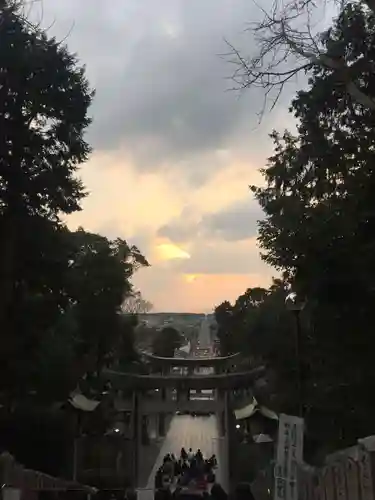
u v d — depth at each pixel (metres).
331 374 19.47
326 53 15.15
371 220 15.13
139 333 63.06
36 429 22.73
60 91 18.58
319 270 15.48
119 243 40.91
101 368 35.69
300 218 17.58
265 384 37.00
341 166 17.23
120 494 23.06
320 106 17.30
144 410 48.19
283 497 12.08
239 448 33.19
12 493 13.44
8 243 17.20
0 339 17.06
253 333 33.78
